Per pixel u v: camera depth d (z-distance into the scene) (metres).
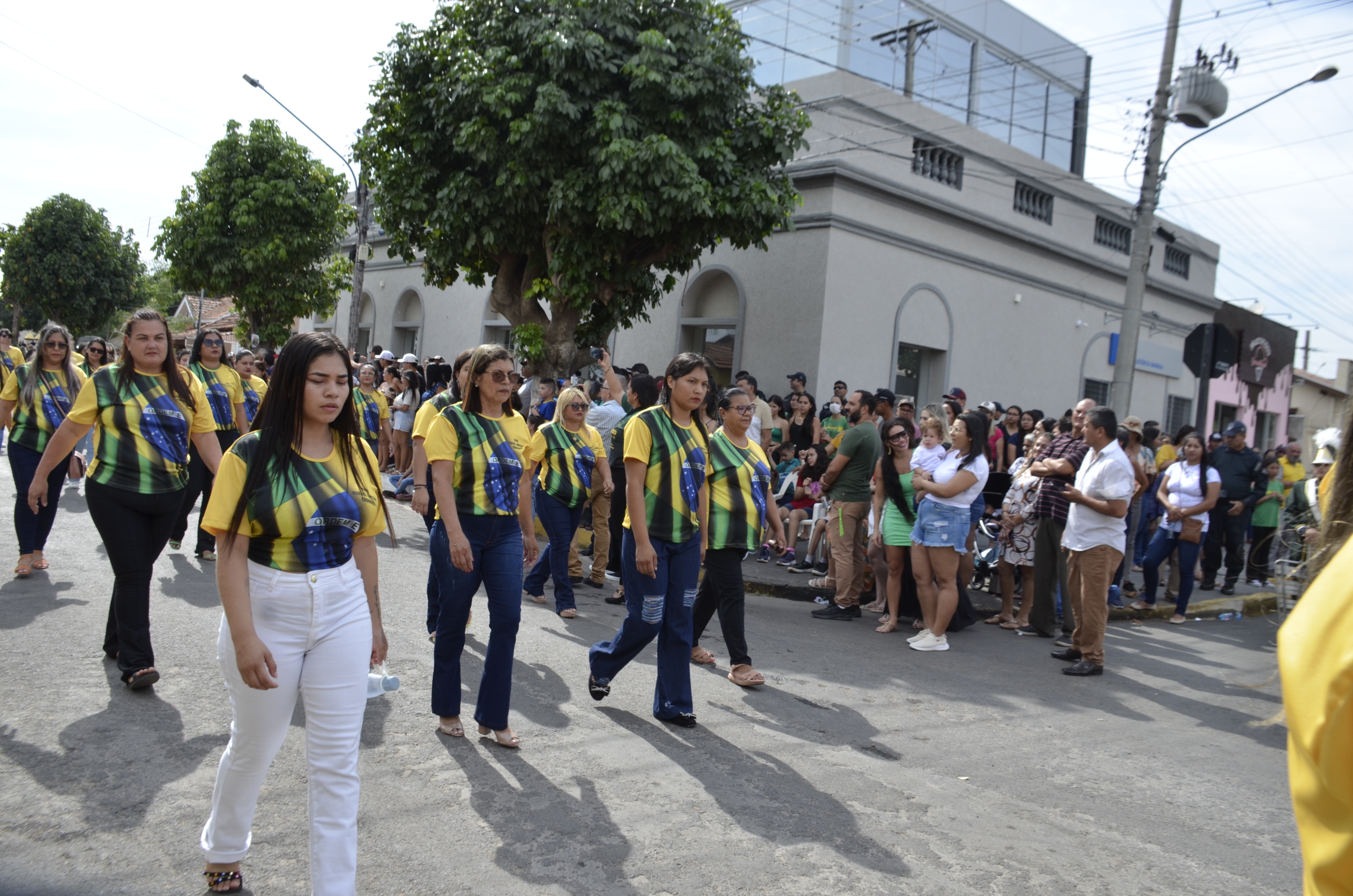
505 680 4.25
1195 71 11.66
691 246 12.09
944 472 7.04
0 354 11.03
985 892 3.31
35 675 4.59
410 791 3.72
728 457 5.44
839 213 14.20
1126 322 11.98
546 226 11.77
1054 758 4.87
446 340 22.05
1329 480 1.27
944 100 17.17
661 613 4.72
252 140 21.39
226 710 4.35
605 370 9.38
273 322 22.08
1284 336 27.19
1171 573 10.02
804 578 9.36
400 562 8.26
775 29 16.33
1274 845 3.95
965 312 16.53
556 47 10.55
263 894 2.89
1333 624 0.96
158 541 4.68
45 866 2.94
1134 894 3.41
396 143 12.19
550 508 6.95
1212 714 6.00
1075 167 20.64
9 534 7.71
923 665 6.61
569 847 3.37
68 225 29.77
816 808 3.90
